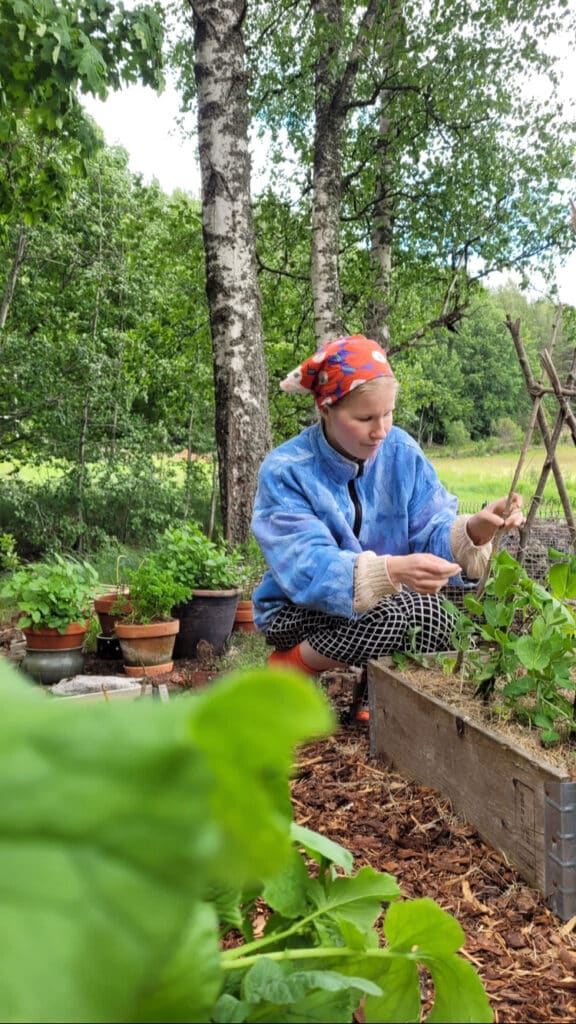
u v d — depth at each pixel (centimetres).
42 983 19
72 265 1177
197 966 38
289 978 57
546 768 144
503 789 159
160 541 429
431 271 1023
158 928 20
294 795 197
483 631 193
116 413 1134
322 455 238
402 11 903
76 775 20
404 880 154
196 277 1041
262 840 21
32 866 20
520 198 997
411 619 229
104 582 779
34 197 681
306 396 1085
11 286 1070
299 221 1022
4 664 26
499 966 126
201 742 20
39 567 376
